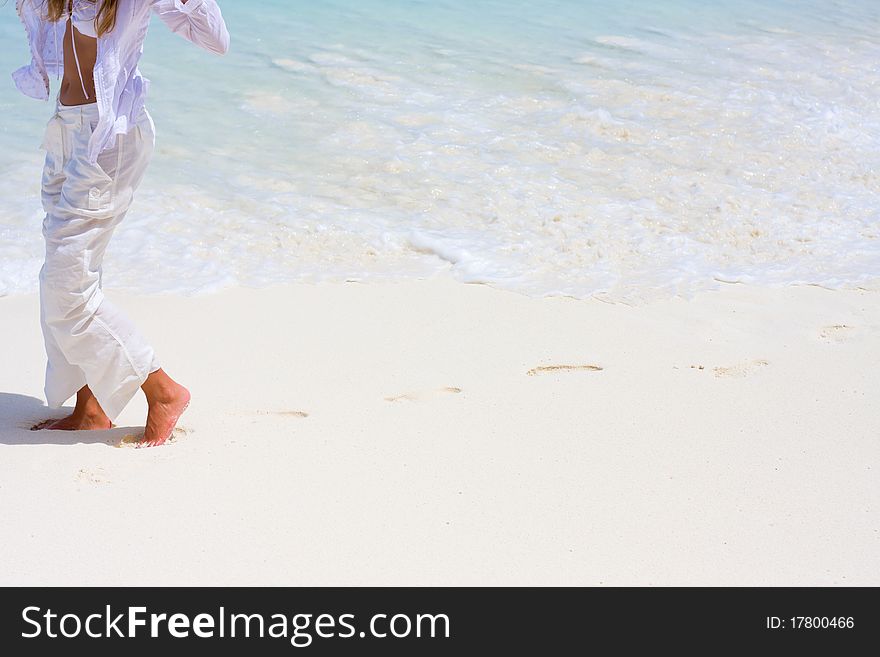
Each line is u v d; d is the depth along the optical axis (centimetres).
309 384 423
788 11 1116
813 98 820
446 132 727
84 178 345
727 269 555
